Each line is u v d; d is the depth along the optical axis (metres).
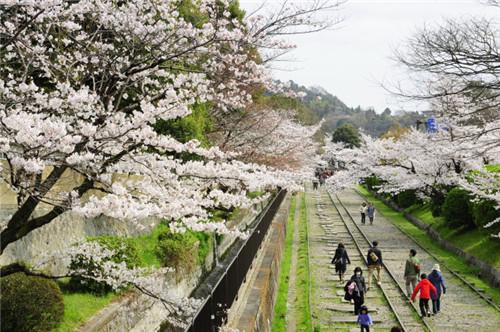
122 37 8.30
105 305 9.05
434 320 14.26
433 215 28.30
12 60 9.33
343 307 15.95
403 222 34.75
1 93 7.12
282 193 41.03
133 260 10.34
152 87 10.28
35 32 8.49
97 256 8.60
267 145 20.47
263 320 13.42
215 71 9.47
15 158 5.35
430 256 22.77
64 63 8.35
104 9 8.01
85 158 5.78
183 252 12.73
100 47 8.63
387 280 19.09
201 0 9.98
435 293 14.60
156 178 7.12
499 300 15.73
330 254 24.38
